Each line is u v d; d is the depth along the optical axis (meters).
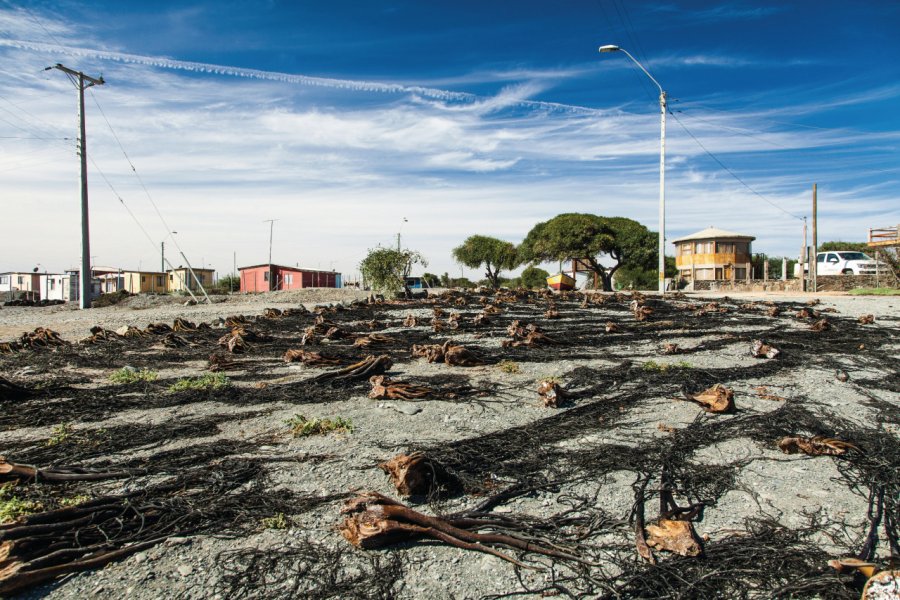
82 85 33.19
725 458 5.78
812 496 4.89
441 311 19.70
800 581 3.58
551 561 3.97
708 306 20.52
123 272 72.00
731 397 7.34
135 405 8.15
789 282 37.91
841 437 6.14
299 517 4.59
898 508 4.55
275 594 3.60
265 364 11.49
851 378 9.20
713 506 4.75
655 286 64.06
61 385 9.44
